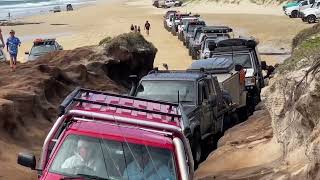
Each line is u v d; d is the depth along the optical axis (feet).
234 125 53.31
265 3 275.80
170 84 41.65
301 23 172.96
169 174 21.50
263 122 45.37
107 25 218.79
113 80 80.23
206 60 57.57
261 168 32.99
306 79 29.89
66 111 24.02
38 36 192.65
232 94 53.67
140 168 21.67
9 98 48.96
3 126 43.24
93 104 25.38
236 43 69.10
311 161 26.05
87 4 422.41
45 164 23.21
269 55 114.73
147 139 22.31
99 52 80.89
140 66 87.97
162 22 223.92
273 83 37.32
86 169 21.62
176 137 22.44
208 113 42.91
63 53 81.15
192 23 139.74
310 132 28.96
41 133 47.96
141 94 41.34
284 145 32.37
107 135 22.39
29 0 457.27
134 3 405.18
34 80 58.70
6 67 72.69
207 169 36.94
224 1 303.48
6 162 37.81
